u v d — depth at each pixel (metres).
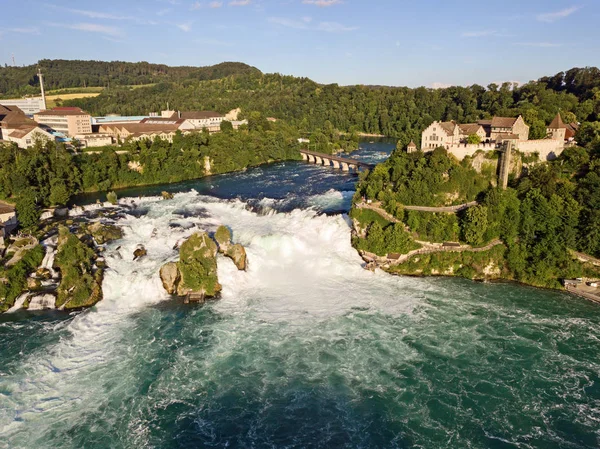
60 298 94.44
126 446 60.88
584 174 121.69
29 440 61.44
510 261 106.81
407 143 160.88
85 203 159.75
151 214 142.12
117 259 108.31
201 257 101.06
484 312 91.88
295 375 74.12
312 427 64.19
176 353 79.56
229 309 93.94
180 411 67.00
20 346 81.00
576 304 94.75
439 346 80.88
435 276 108.69
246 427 64.31
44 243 112.75
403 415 65.88
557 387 70.50
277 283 104.62
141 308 94.50
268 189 175.88
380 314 91.50
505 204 112.81
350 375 73.94
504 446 60.06
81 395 69.62
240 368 75.88
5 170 156.50
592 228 102.38
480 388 70.69
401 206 121.75
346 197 154.62
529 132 150.50
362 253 116.31
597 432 62.00
